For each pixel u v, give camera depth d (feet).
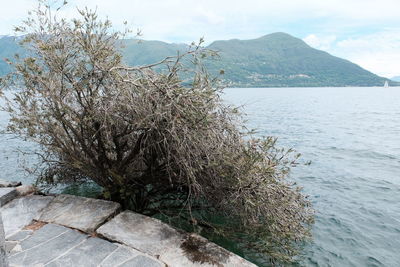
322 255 18.89
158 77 15.52
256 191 16.08
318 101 246.06
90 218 14.99
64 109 15.62
